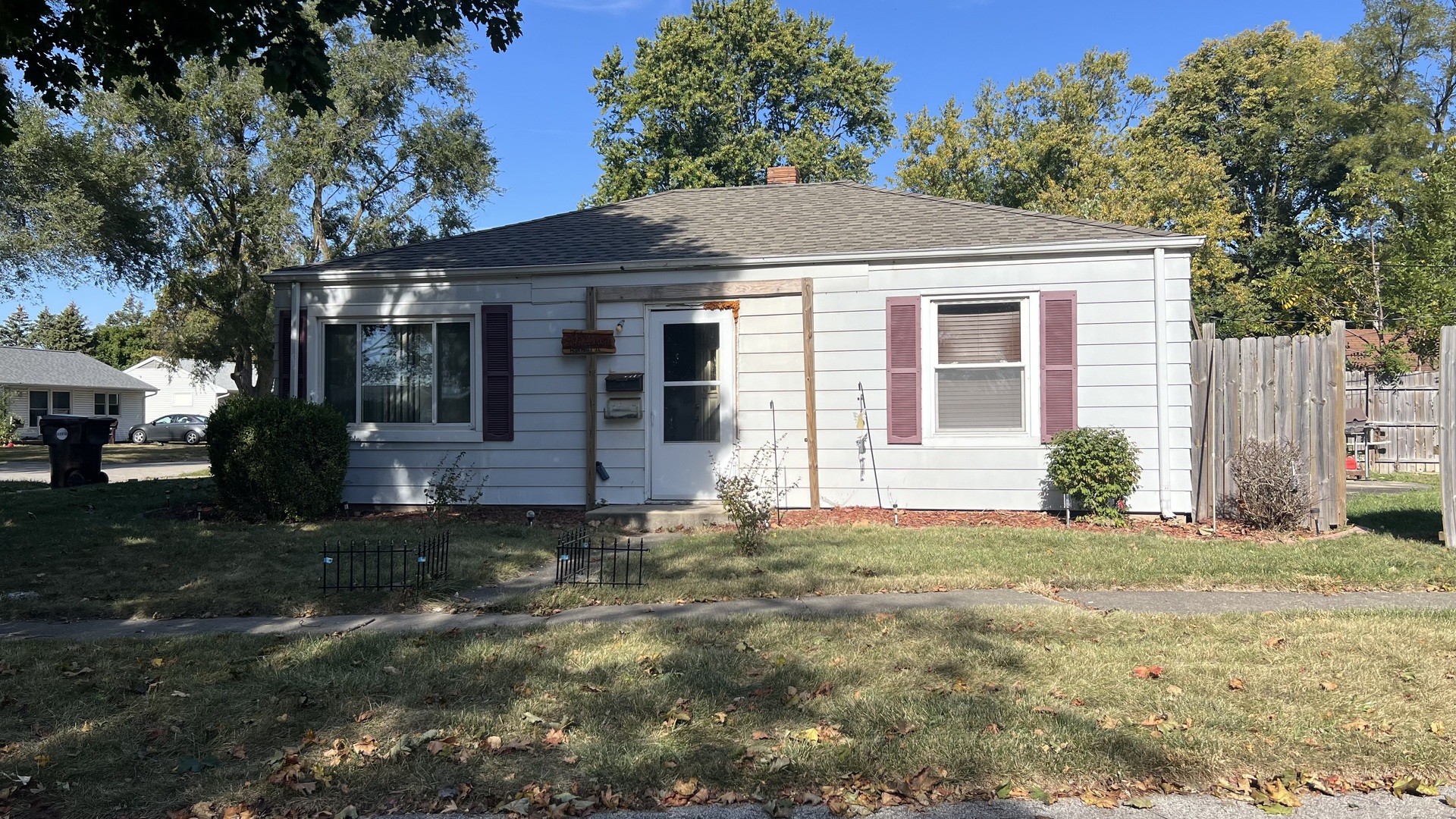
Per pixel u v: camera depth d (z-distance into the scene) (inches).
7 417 1444.4
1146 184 1151.6
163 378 2112.5
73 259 933.2
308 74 279.1
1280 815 125.3
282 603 251.6
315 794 134.0
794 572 279.3
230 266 1160.8
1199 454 372.2
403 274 425.1
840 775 136.4
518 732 154.1
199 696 174.9
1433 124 1235.9
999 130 1302.9
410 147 1159.6
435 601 254.8
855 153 1306.6
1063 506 388.8
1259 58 1369.3
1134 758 139.9
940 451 399.9
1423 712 156.7
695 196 532.1
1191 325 404.2
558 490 424.2
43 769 142.4
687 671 182.9
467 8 300.2
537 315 424.2
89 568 294.8
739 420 412.8
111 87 293.7
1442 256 796.0
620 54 1321.4
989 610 228.7
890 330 401.7
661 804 130.2
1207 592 254.1
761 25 1242.6
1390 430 642.8
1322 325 997.2
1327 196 1375.5
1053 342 387.5
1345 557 290.4
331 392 439.2
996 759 139.4
